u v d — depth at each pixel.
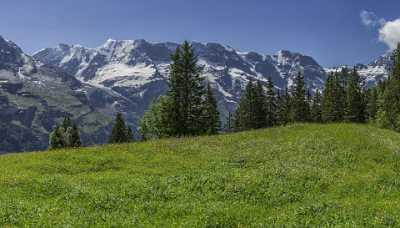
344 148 40.06
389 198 26.45
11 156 38.75
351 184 29.22
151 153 38.75
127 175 30.30
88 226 19.98
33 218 20.73
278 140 43.81
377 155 38.47
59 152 38.47
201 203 24.62
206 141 44.88
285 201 25.58
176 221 21.34
